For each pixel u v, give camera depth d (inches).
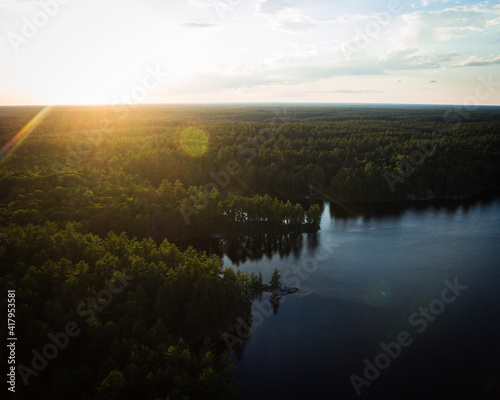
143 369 2089.1
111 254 3208.7
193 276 2871.6
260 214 4985.2
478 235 4778.5
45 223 3878.0
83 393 2001.7
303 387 2319.1
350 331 2832.2
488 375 2385.6
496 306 3129.9
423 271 3791.8
